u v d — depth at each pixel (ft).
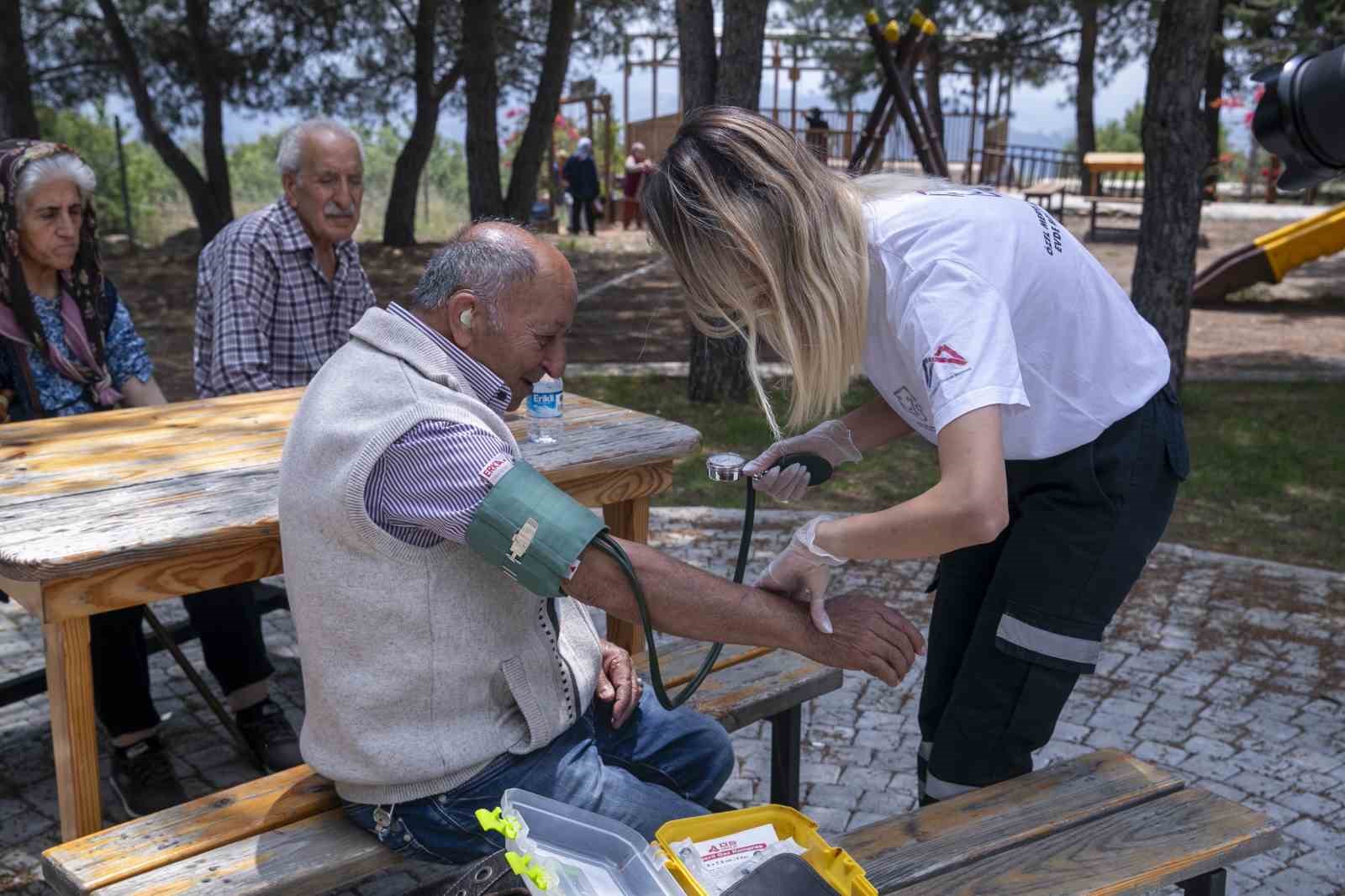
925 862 6.70
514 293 6.13
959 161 85.61
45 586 6.96
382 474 5.86
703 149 5.80
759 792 10.93
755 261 5.67
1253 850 7.06
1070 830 7.09
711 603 6.10
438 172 90.17
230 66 50.31
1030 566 7.00
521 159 43.93
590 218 63.67
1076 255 6.59
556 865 5.56
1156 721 12.34
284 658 13.60
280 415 10.15
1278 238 42.45
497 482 5.81
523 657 6.45
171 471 8.46
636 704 7.56
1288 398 28.07
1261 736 12.05
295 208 11.82
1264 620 14.99
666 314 40.04
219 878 6.34
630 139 72.64
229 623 10.78
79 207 10.31
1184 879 7.04
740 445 23.00
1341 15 39.06
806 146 5.93
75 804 7.54
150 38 50.93
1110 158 69.67
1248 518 19.63
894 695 13.01
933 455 23.58
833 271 5.71
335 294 12.23
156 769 10.51
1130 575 6.92
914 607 15.34
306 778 7.31
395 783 6.34
